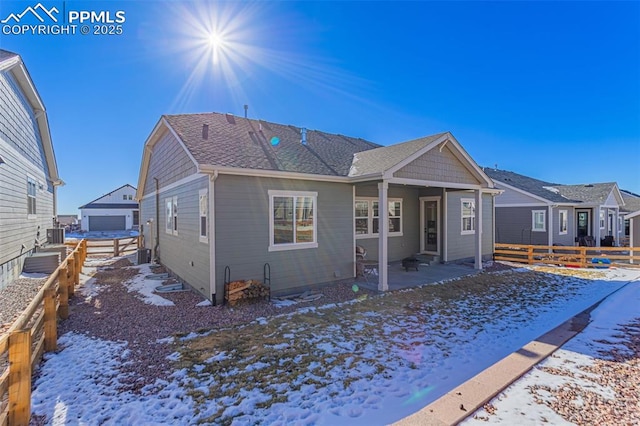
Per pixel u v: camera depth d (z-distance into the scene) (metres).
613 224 23.58
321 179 8.79
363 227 11.73
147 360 4.47
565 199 20.11
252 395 3.59
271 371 4.16
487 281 10.05
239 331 5.61
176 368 4.24
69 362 4.39
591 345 4.84
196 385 3.80
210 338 5.28
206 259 7.61
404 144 10.44
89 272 11.59
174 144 10.70
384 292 8.50
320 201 9.02
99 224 37.53
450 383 3.88
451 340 5.29
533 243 19.22
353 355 4.66
